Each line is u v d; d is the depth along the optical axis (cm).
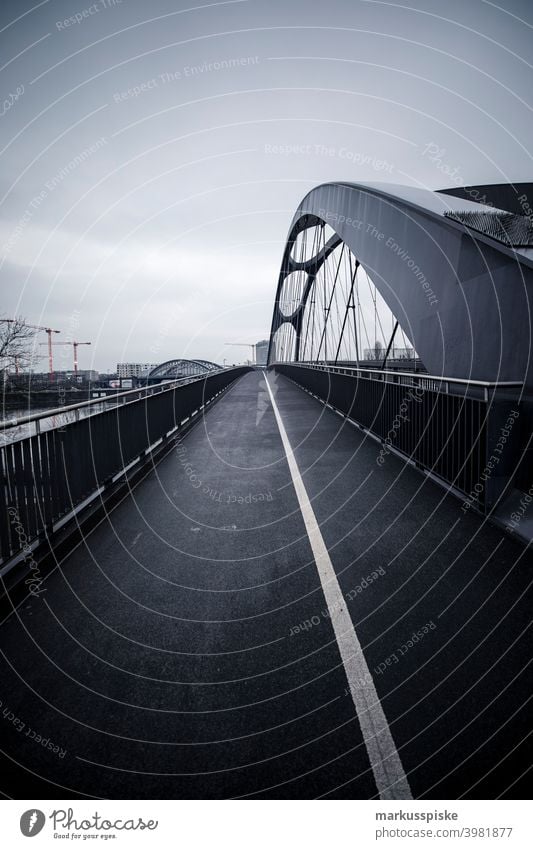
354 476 571
